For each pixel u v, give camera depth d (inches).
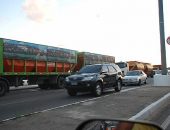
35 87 1096.2
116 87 747.4
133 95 626.8
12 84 804.0
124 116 368.5
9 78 785.6
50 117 367.2
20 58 803.4
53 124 326.0
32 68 861.2
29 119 355.9
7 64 761.6
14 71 788.0
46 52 919.0
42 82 938.1
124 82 1109.1
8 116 394.6
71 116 373.4
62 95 705.0
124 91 755.4
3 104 530.9
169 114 410.6
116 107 445.4
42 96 687.1
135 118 337.7
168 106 493.0
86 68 700.0
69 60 1050.1
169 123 347.3
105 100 539.8
